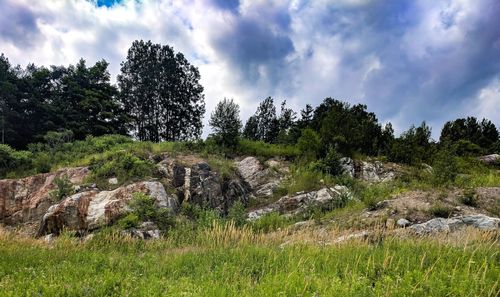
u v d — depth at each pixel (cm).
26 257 865
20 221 1656
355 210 1437
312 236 1100
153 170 1827
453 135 3703
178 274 730
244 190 1972
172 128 4369
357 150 2438
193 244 1117
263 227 1420
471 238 869
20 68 4134
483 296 500
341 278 648
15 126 3534
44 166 2189
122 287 591
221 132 2469
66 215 1392
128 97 4331
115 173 1767
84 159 2173
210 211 1516
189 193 1738
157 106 4316
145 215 1364
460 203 1340
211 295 519
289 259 738
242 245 1014
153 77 4278
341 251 829
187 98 4491
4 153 2250
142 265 803
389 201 1390
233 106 2531
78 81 4225
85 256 919
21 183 1830
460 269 618
